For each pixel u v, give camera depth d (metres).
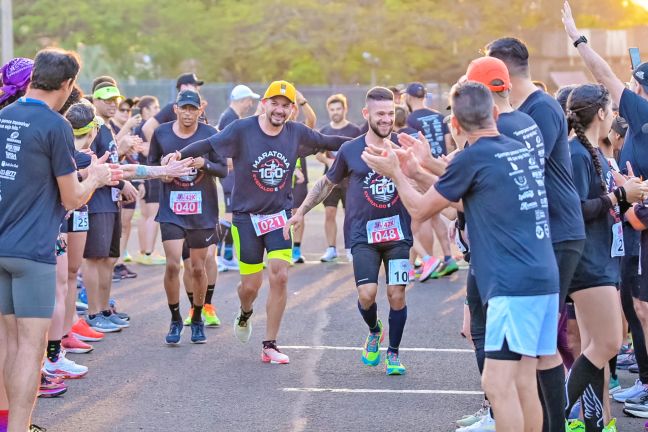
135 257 18.86
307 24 57.34
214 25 58.09
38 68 7.30
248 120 10.50
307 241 21.62
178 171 9.73
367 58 54.91
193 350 11.24
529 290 6.39
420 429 8.27
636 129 8.25
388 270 9.98
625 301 8.85
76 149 10.41
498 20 55.97
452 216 9.55
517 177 6.46
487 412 8.25
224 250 17.44
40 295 7.31
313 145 10.78
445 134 15.91
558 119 7.27
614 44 50.25
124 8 56.25
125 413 8.71
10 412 7.27
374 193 9.85
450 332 12.23
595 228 7.61
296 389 9.54
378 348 10.40
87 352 11.07
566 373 8.57
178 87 14.91
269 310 10.59
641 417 8.67
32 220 7.26
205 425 8.36
